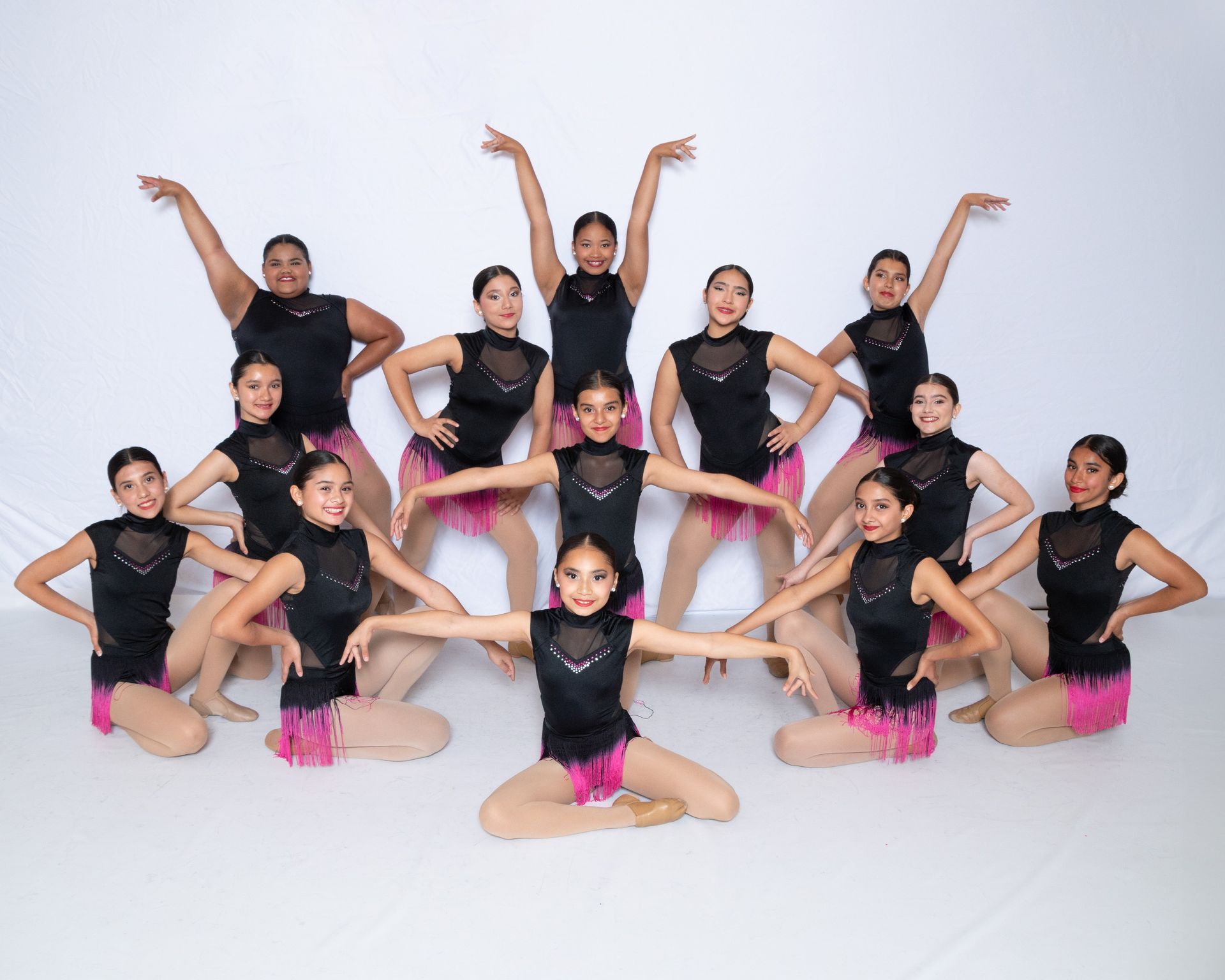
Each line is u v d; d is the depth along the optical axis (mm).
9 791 2686
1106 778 2777
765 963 2035
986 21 3637
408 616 2717
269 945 2088
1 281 3664
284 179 3617
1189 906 2209
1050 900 2232
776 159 3689
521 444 3848
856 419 3904
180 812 2602
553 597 3238
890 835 2502
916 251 3816
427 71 3553
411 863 2383
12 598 3883
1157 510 4137
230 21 3494
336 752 2857
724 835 2510
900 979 1986
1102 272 3893
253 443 3201
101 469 3854
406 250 3693
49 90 3518
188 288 3701
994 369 3961
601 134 3631
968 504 3293
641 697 3346
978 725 3139
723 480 3049
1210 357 4004
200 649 3102
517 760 2904
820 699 2980
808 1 3570
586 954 2064
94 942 2090
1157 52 3705
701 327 3814
